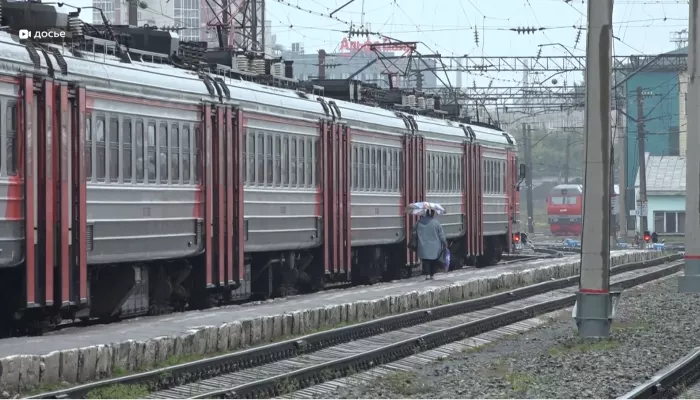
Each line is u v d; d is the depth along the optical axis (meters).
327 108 47.69
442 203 61.12
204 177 37.53
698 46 53.94
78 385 22.36
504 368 27.75
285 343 29.20
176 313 35.81
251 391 23.02
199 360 25.66
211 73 40.09
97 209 31.66
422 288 47.00
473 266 69.00
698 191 53.62
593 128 32.75
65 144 29.94
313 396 23.38
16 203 28.27
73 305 30.34
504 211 72.44
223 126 38.69
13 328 29.98
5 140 27.88
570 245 112.12
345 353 30.34
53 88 29.59
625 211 115.81
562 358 29.00
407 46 65.88
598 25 32.50
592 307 33.34
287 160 44.00
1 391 20.97
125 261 33.25
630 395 22.02
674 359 29.16
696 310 43.28
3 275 29.16
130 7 50.53
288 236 44.03
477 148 67.00
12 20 31.11
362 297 42.56
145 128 34.16
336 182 48.38
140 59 36.00
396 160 55.47
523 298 50.53
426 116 62.09
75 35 32.09
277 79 46.53
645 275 63.78
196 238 37.19
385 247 56.22
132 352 24.97
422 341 31.98
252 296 44.19
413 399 22.66
